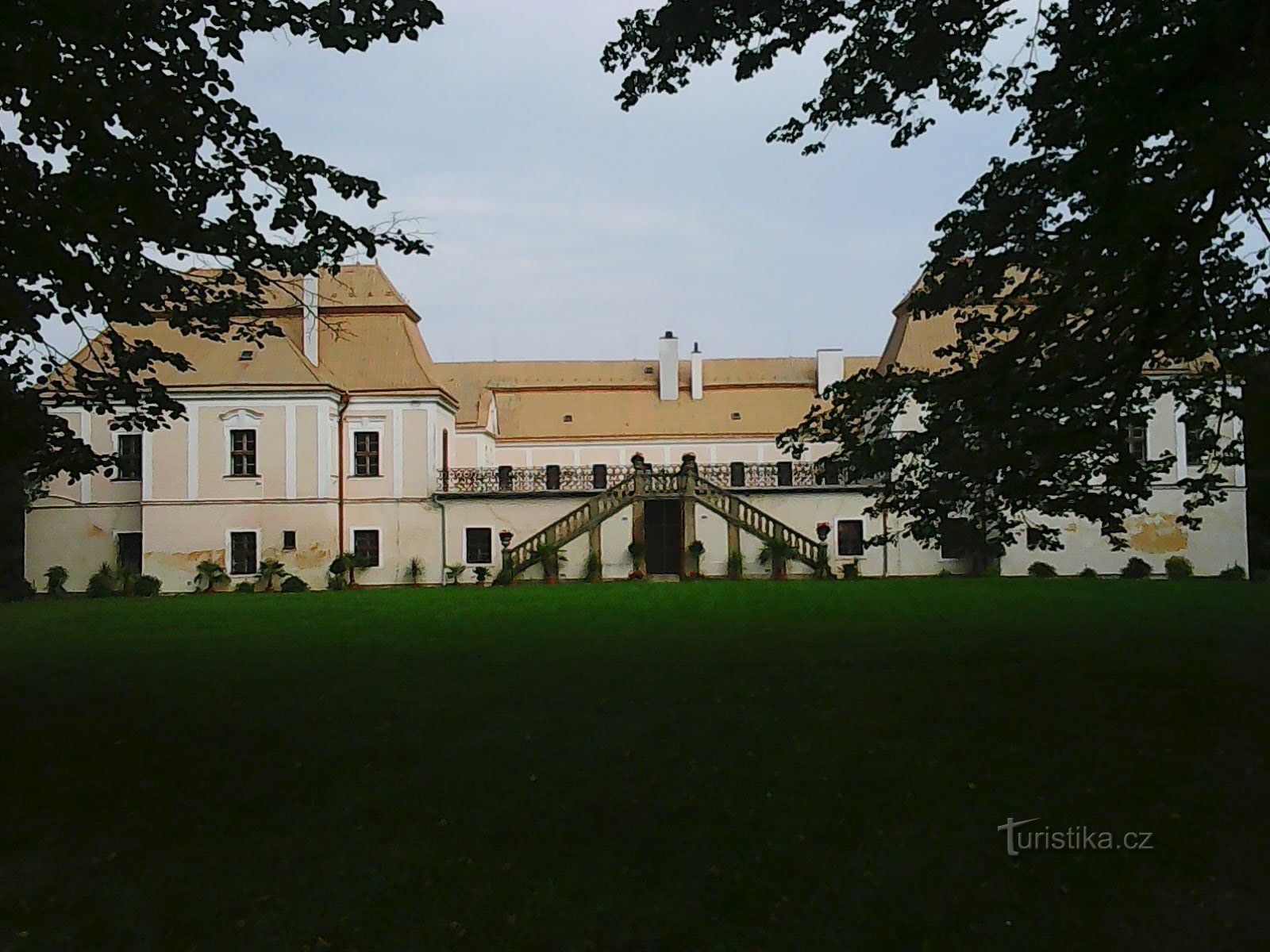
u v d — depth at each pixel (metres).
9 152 10.23
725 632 17.61
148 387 13.07
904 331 45.38
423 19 10.23
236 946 5.54
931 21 11.35
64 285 10.90
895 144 13.09
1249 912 5.66
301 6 10.09
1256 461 13.68
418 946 5.50
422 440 42.72
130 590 38.22
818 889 6.06
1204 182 9.30
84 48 9.91
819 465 13.94
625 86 12.25
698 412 56.03
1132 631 16.36
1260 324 11.21
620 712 10.62
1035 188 11.78
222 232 11.33
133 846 7.00
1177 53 9.47
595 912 5.83
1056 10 11.16
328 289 44.47
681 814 7.35
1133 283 10.86
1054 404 12.05
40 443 12.19
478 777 8.36
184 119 10.45
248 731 10.18
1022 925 5.59
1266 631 16.11
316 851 6.81
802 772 8.27
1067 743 8.93
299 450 41.38
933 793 7.68
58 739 9.99
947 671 12.55
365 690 12.27
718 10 11.39
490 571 42.19
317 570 41.06
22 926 5.81
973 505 13.33
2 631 20.78
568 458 55.34
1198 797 7.41
